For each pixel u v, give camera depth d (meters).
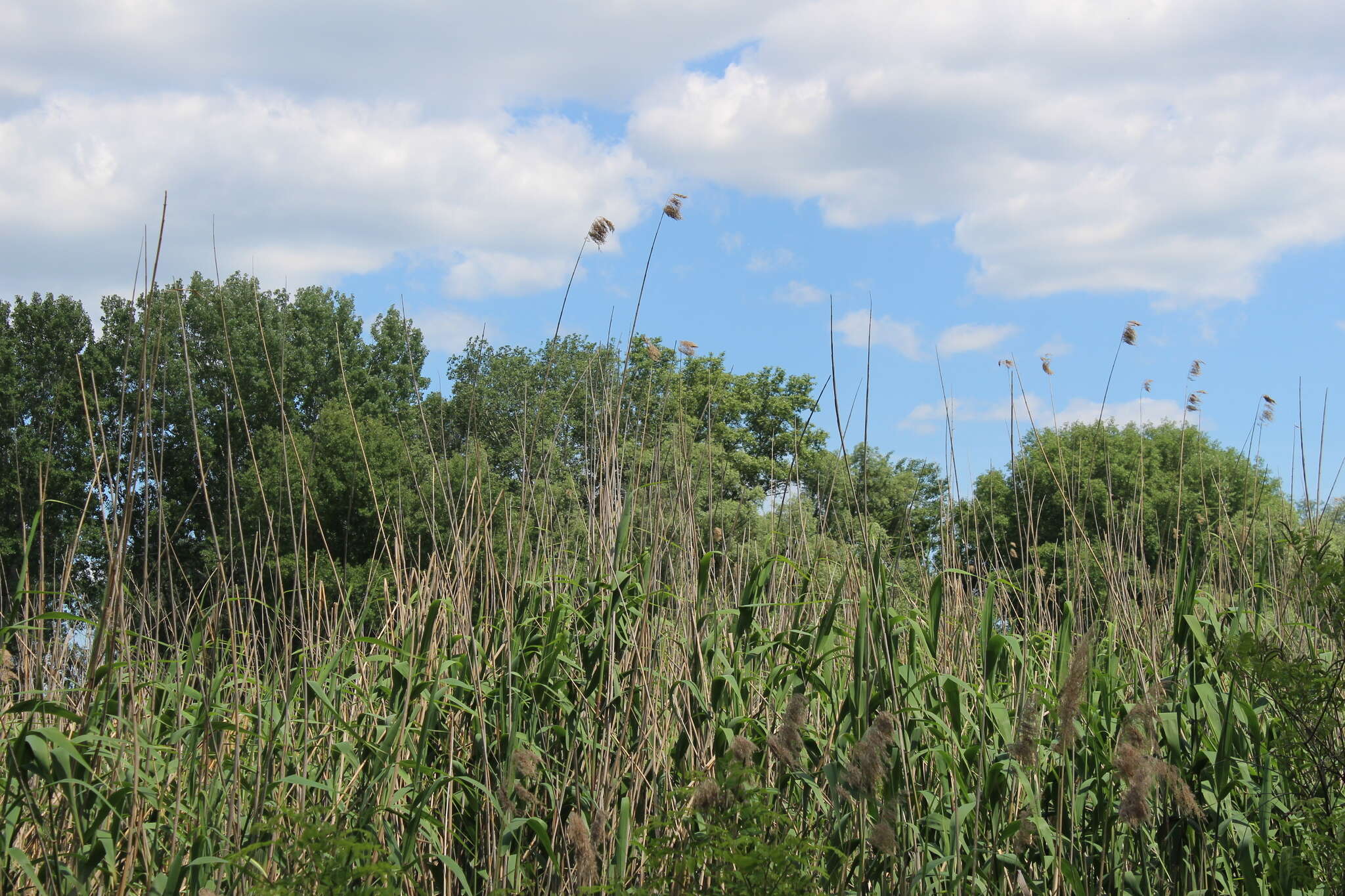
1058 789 4.73
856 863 4.58
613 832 4.56
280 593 4.89
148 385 3.95
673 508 5.80
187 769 4.55
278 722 4.62
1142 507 6.41
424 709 5.02
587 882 3.90
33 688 4.52
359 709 5.57
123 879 3.81
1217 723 4.77
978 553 6.07
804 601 5.08
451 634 5.38
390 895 3.50
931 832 4.75
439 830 4.78
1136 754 3.75
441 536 5.87
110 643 3.93
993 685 5.07
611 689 5.07
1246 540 6.29
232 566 4.83
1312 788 4.52
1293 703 4.42
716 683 5.08
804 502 6.06
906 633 5.07
